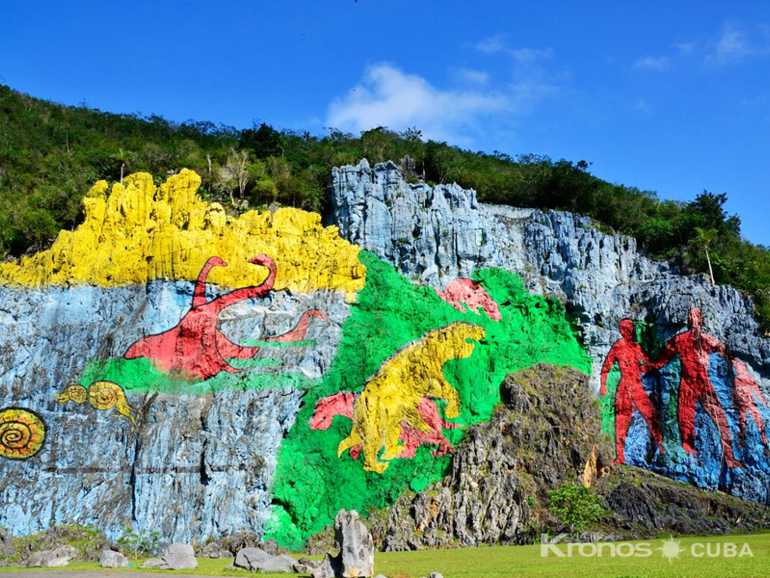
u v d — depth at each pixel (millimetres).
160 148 96312
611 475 73438
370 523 65250
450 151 106000
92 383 65125
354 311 73688
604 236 86750
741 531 68000
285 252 73500
